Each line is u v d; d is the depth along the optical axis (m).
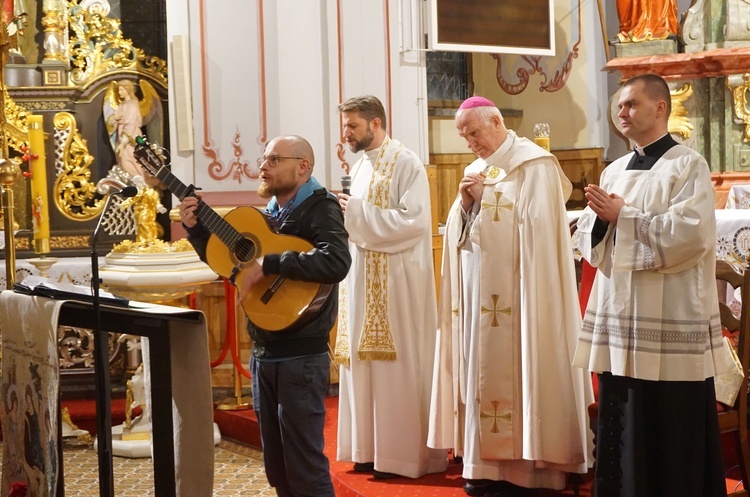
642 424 3.51
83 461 5.71
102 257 7.09
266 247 3.79
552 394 4.23
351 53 6.87
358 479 4.77
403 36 7.07
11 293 3.62
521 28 7.75
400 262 4.81
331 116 6.80
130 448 5.75
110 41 7.30
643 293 3.47
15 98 7.05
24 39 7.29
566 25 9.04
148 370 3.64
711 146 8.38
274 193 3.92
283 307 3.72
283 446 3.82
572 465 4.22
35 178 6.05
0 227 7.02
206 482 3.36
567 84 9.06
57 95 7.09
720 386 4.02
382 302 4.79
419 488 4.58
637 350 3.46
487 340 4.35
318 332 3.79
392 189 4.86
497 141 4.42
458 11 7.32
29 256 7.06
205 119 6.61
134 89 7.16
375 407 4.78
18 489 3.50
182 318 3.29
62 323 3.52
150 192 5.92
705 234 3.37
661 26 8.42
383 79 6.97
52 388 3.22
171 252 5.70
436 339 4.75
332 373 6.51
